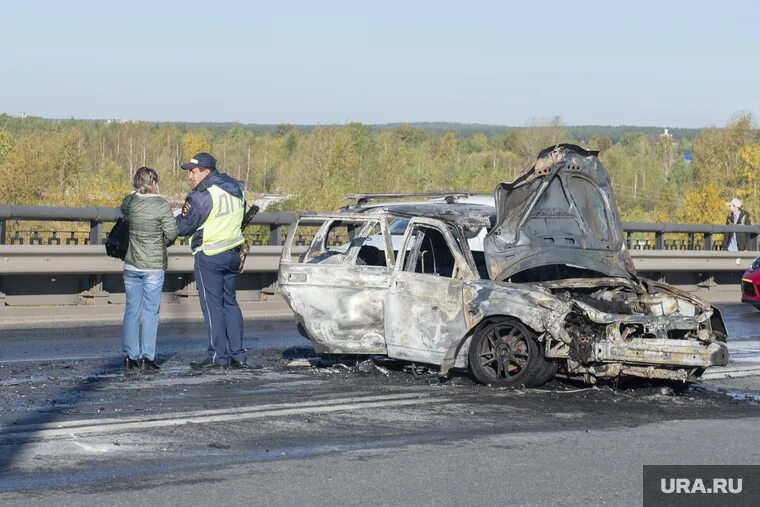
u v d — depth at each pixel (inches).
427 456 362.3
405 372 554.3
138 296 545.0
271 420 415.8
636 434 409.7
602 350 494.6
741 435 410.9
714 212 3750.0
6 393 465.1
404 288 542.0
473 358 519.2
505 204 543.5
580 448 382.0
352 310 554.9
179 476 327.3
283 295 569.6
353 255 566.6
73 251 753.0
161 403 446.9
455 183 3597.4
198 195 552.7
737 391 525.3
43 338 665.6
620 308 522.9
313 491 313.9
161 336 694.5
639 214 4345.5
